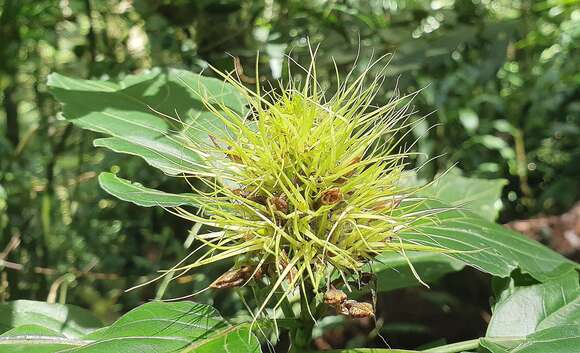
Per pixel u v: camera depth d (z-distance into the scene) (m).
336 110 0.20
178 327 0.20
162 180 0.42
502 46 0.48
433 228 0.25
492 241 0.26
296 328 0.22
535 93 0.66
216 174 0.20
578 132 0.67
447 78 0.55
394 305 0.53
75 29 0.50
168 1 0.41
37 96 0.46
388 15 0.48
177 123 0.27
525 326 0.24
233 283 0.20
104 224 0.48
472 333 0.53
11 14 0.41
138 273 0.45
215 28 0.41
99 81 0.29
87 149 0.49
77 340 0.20
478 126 0.64
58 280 0.40
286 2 0.44
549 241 0.55
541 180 0.69
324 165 0.19
